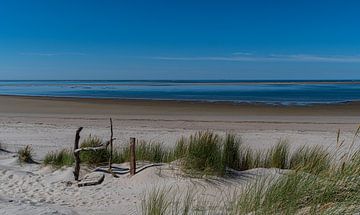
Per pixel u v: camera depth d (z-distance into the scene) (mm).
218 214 5238
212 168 7918
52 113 25484
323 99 40844
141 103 34250
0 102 34625
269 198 4516
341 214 3820
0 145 13156
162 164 8914
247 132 17297
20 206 6312
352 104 33781
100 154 9969
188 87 83375
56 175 9305
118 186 8203
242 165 9117
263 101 37438
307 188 4465
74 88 76062
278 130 18047
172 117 23406
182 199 6793
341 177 4406
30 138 15430
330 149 12477
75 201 7383
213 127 19016
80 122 20453
